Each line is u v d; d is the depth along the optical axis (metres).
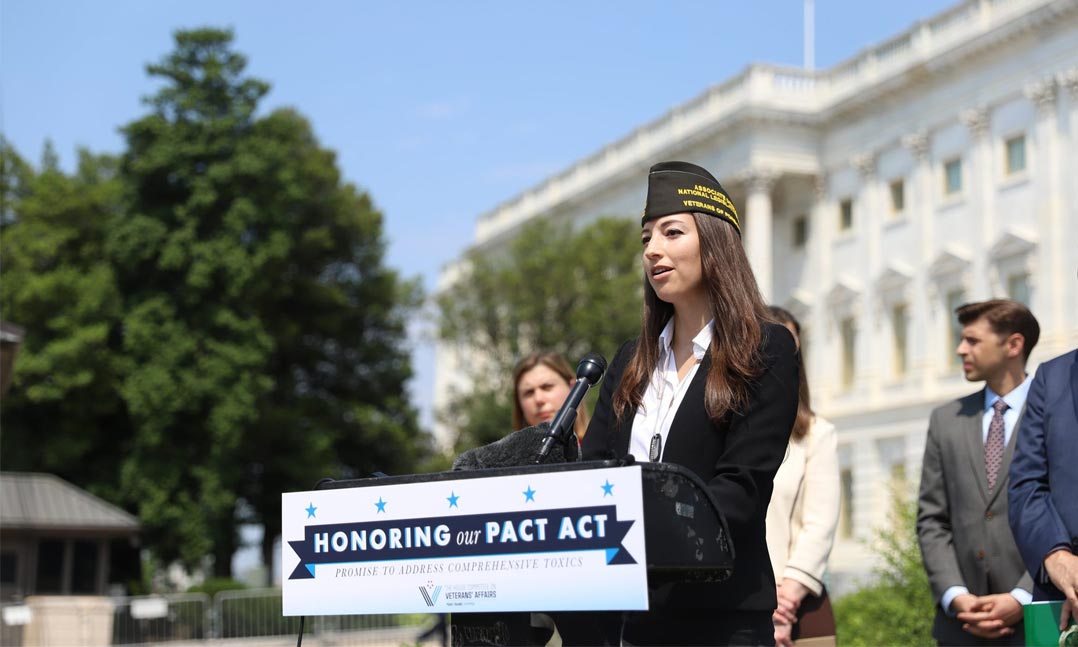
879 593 10.80
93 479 39.00
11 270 38.81
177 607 26.06
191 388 36.12
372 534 2.86
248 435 38.44
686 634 3.03
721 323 3.19
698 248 3.29
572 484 2.63
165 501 36.38
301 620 2.98
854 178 41.53
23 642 24.28
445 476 2.78
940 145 38.12
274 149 37.91
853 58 41.44
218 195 37.53
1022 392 5.97
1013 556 5.66
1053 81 33.69
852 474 39.81
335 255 43.69
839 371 41.50
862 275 40.75
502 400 36.72
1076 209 32.84
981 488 5.86
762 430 3.08
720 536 2.75
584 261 37.19
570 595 2.61
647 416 3.36
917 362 38.06
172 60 38.53
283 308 42.09
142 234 37.31
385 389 44.53
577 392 3.45
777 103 42.25
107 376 37.72
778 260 44.62
